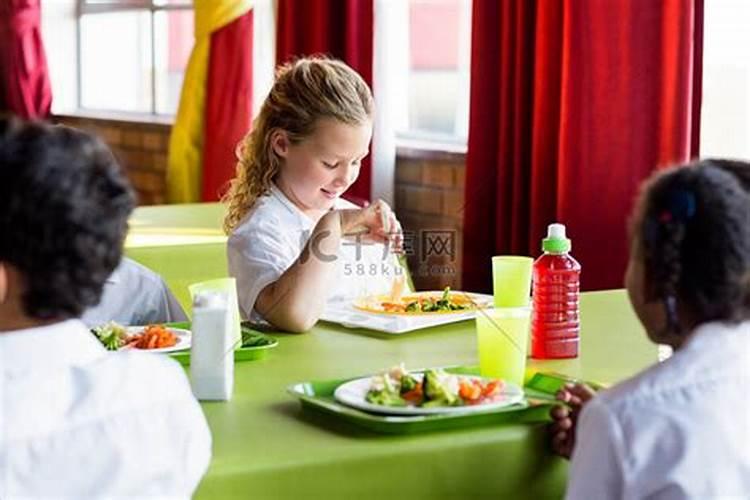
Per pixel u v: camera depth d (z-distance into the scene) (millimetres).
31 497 1405
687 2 3207
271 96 2615
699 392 1534
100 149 1453
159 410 1499
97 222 1422
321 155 2543
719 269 1499
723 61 3289
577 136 3482
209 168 5207
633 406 1524
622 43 3357
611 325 2457
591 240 3490
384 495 1684
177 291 3449
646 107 3338
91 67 7023
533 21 3672
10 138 1396
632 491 1512
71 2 7078
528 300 2309
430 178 4352
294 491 1636
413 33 4594
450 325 2451
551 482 1792
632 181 3389
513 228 3758
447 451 1710
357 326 2406
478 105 3855
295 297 2354
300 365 2143
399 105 4664
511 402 1812
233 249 2512
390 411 1771
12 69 6902
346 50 4426
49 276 1409
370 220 2420
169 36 6293
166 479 1491
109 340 2193
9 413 1406
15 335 1450
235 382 2029
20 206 1376
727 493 1521
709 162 1611
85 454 1429
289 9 4684
